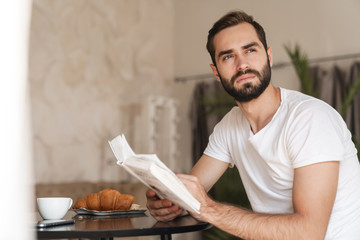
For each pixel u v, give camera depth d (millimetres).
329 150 1185
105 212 1421
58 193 3701
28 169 617
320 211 1169
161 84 4875
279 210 1387
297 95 1358
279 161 1303
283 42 4484
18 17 604
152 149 4449
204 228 1296
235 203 3293
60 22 3834
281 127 1315
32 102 3572
